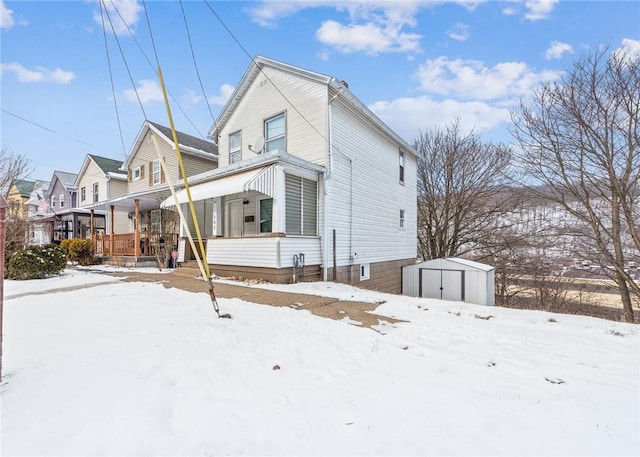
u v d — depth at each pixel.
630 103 11.31
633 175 11.65
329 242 10.77
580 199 13.30
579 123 12.37
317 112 10.91
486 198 20.16
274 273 9.03
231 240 10.27
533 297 18.75
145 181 18.97
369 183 13.26
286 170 9.38
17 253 10.24
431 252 22.12
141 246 15.59
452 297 11.62
